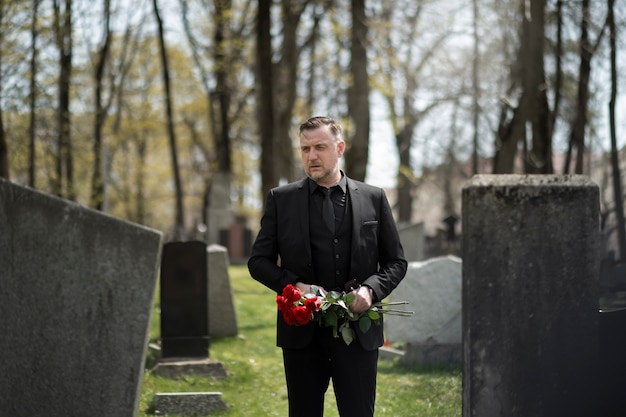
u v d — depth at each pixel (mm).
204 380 9391
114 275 4488
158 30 30188
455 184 43438
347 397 4602
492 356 4125
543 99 22922
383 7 24656
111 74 30234
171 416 7648
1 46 22188
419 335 10328
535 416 4137
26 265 4465
